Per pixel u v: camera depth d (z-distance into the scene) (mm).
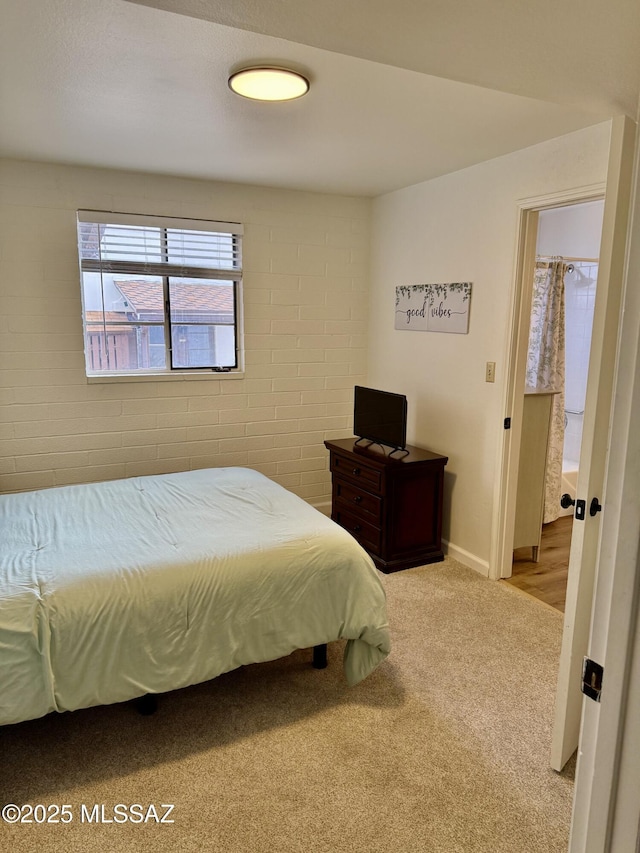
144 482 3125
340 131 2678
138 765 1949
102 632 1883
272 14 1108
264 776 1902
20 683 1782
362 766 1948
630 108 1518
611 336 1635
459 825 1715
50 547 2213
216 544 2240
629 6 1040
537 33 1151
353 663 2326
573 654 1818
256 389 4121
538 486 3566
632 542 652
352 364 4438
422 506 3516
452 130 2650
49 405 3514
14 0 1565
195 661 2027
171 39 1795
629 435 651
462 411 3514
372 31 1164
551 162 2785
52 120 2551
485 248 3240
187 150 3010
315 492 4484
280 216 3988
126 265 3617
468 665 2533
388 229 4105
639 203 639
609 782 705
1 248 3268
